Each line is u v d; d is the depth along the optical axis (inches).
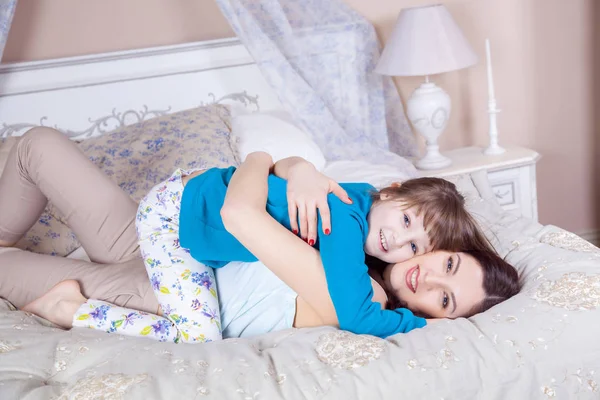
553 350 53.5
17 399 51.5
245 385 50.8
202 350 57.4
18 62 107.3
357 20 114.4
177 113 107.7
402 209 62.2
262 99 118.0
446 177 89.4
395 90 117.6
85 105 110.7
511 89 129.2
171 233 67.2
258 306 66.3
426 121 111.1
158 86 113.4
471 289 61.6
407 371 51.4
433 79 126.1
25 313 68.4
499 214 81.4
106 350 58.9
